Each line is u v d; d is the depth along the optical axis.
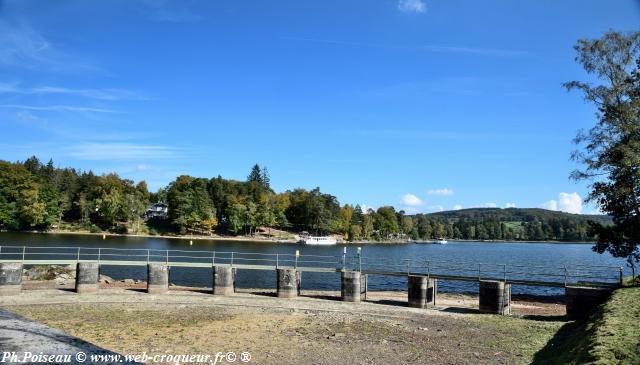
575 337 22.55
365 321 32.16
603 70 42.06
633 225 37.25
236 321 30.86
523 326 30.97
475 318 33.84
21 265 37.22
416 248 175.75
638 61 40.59
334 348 24.78
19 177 126.31
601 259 116.75
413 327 30.47
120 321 29.78
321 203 178.88
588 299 33.16
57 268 46.50
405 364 22.14
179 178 178.25
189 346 24.38
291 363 21.97
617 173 39.44
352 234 193.75
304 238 160.75
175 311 33.44
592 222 40.34
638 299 26.97
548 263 100.25
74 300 35.88
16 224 123.75
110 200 140.62
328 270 41.22
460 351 24.53
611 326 20.08
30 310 32.28
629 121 40.06
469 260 108.38
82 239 112.62
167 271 40.50
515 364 22.08
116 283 45.59
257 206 165.25
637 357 15.48
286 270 40.69
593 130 41.69
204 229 157.50
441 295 46.91
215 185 168.88
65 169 178.38
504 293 36.28
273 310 35.03
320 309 36.00
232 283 40.88
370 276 67.62
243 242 143.62
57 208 134.62
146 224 155.25
